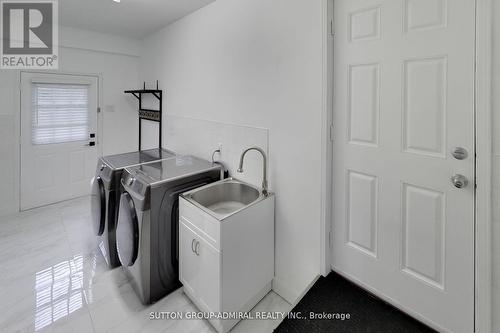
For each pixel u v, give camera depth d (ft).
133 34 12.17
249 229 5.78
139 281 6.07
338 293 5.36
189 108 9.68
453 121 4.04
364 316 4.81
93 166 13.23
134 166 7.70
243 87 7.24
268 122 6.63
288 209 6.31
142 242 5.93
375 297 5.25
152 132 12.61
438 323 4.44
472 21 3.75
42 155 11.68
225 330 5.38
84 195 13.08
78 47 11.50
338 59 5.38
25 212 11.13
